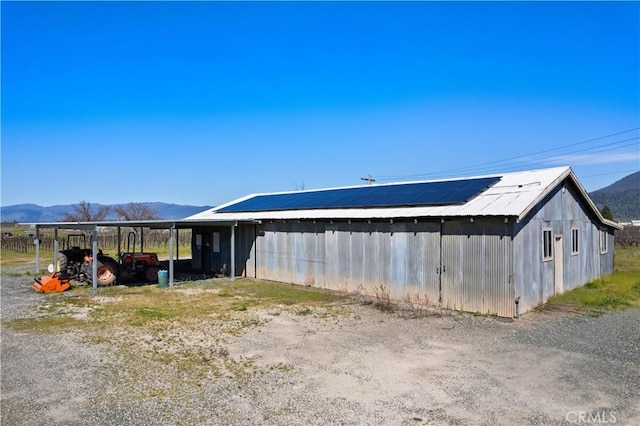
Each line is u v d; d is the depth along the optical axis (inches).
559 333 346.6
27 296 542.9
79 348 319.9
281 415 209.0
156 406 220.7
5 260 1040.8
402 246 492.1
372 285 525.7
